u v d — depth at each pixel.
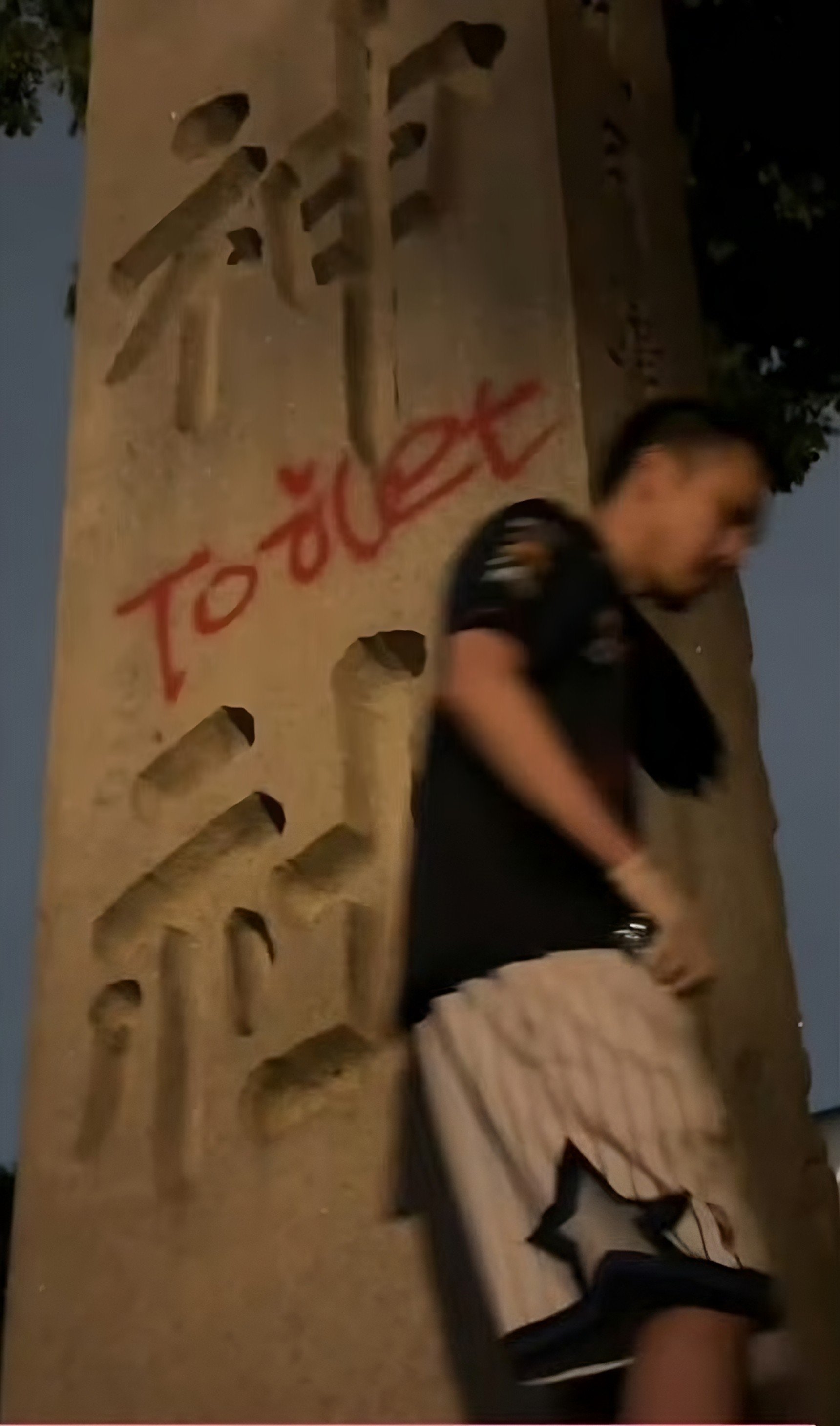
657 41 3.81
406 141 3.55
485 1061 1.75
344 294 3.45
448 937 1.81
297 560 3.30
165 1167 2.99
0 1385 3.02
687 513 2.03
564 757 1.74
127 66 4.05
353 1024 2.90
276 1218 2.83
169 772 3.31
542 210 3.32
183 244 3.76
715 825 2.98
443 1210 1.79
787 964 3.01
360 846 3.04
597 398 3.16
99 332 3.82
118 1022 3.19
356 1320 2.69
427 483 3.21
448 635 1.87
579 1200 1.66
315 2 3.73
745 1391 1.60
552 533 1.89
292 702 3.19
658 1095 1.69
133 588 3.51
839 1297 2.82
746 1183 2.65
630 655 1.97
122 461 3.65
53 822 3.40
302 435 3.40
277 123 3.70
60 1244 3.04
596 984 1.74
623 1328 1.60
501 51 3.51
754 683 3.25
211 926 3.15
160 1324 2.88
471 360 3.28
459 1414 2.13
